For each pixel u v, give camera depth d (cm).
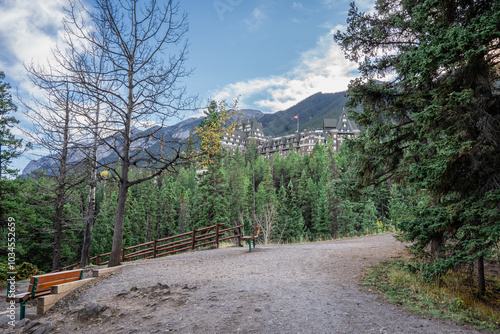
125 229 5191
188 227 6638
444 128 697
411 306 586
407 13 889
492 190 603
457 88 677
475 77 643
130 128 1278
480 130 657
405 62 724
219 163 3741
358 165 933
